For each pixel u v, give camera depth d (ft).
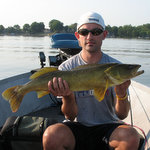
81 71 3.42
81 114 3.77
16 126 3.68
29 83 3.53
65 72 3.41
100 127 3.58
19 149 3.71
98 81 3.41
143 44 56.24
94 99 3.70
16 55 28.17
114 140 3.12
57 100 6.91
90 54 3.90
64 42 6.57
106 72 3.39
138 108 5.41
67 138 3.13
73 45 6.50
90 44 3.81
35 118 3.85
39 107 6.61
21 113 5.99
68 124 3.64
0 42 54.39
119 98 3.54
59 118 6.02
